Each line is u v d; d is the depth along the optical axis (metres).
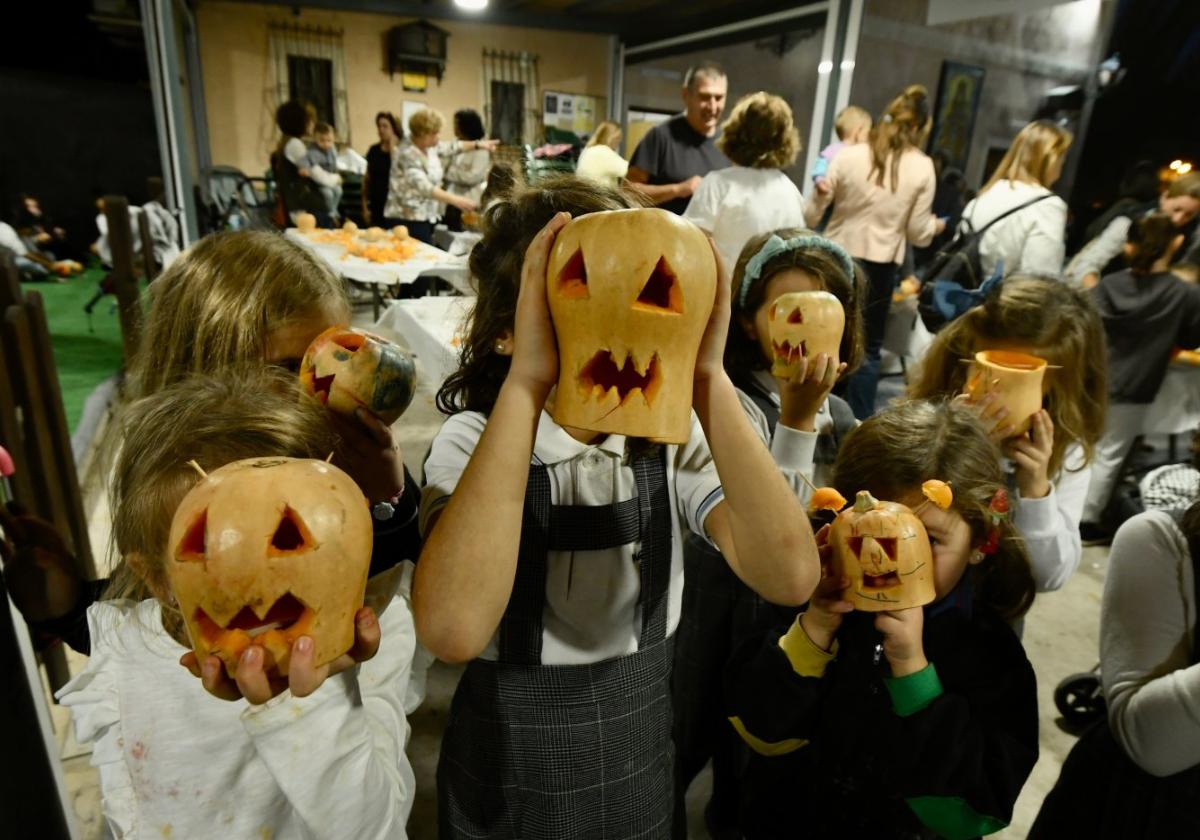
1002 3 5.17
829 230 4.20
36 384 2.41
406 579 1.17
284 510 0.65
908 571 1.08
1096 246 4.36
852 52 5.62
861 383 4.17
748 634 1.56
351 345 1.08
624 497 1.03
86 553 2.79
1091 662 2.93
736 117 3.45
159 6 6.71
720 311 0.80
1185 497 2.18
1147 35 5.63
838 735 1.23
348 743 0.78
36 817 1.12
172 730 0.88
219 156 9.55
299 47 9.43
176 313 1.22
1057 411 1.71
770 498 0.85
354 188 8.80
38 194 12.02
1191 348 3.53
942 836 1.23
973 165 6.21
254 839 0.89
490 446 0.78
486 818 1.06
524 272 0.78
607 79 10.63
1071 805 1.38
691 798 2.13
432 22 9.78
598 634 1.03
